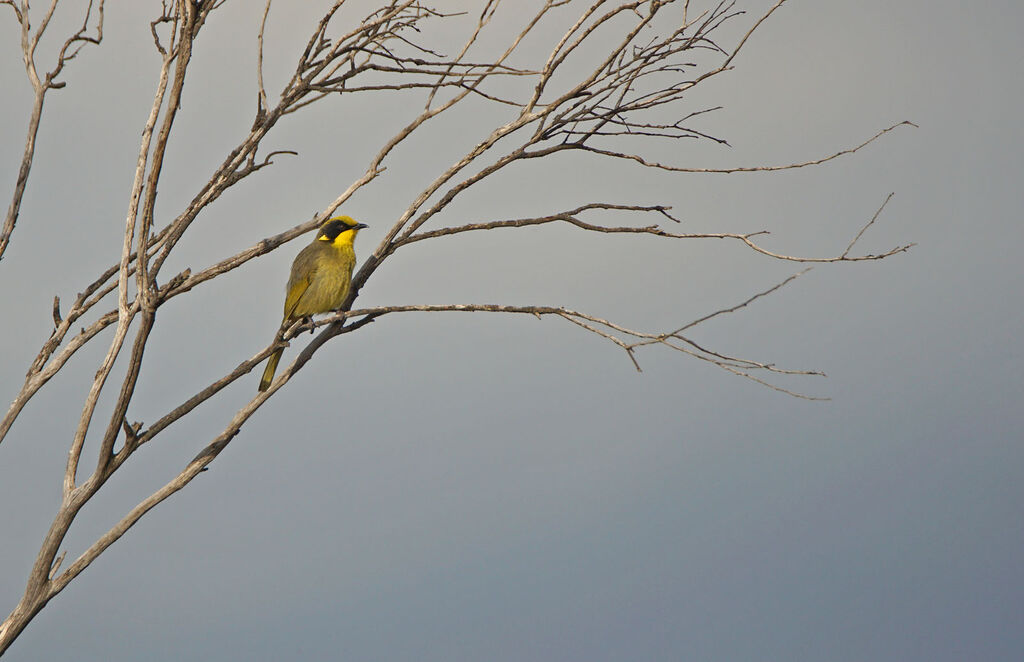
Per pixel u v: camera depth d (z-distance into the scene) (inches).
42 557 378.3
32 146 424.8
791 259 371.6
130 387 382.3
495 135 424.5
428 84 421.4
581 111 413.7
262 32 411.2
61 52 421.4
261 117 414.3
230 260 424.8
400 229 451.8
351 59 420.8
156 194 378.3
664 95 408.2
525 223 437.4
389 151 426.6
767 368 342.6
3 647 366.9
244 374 429.1
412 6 417.1
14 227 423.8
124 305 398.0
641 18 386.0
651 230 402.0
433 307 412.8
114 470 391.5
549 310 382.6
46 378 418.0
